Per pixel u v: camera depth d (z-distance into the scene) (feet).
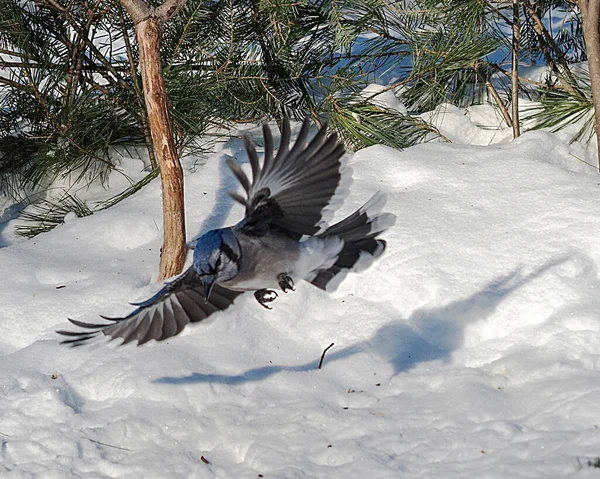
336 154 10.11
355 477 11.87
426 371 14.62
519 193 18.16
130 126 22.70
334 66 23.72
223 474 12.53
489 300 15.64
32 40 22.18
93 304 16.83
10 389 14.71
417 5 22.44
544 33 22.57
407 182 19.29
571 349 14.25
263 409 13.91
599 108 19.36
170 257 17.33
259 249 10.66
